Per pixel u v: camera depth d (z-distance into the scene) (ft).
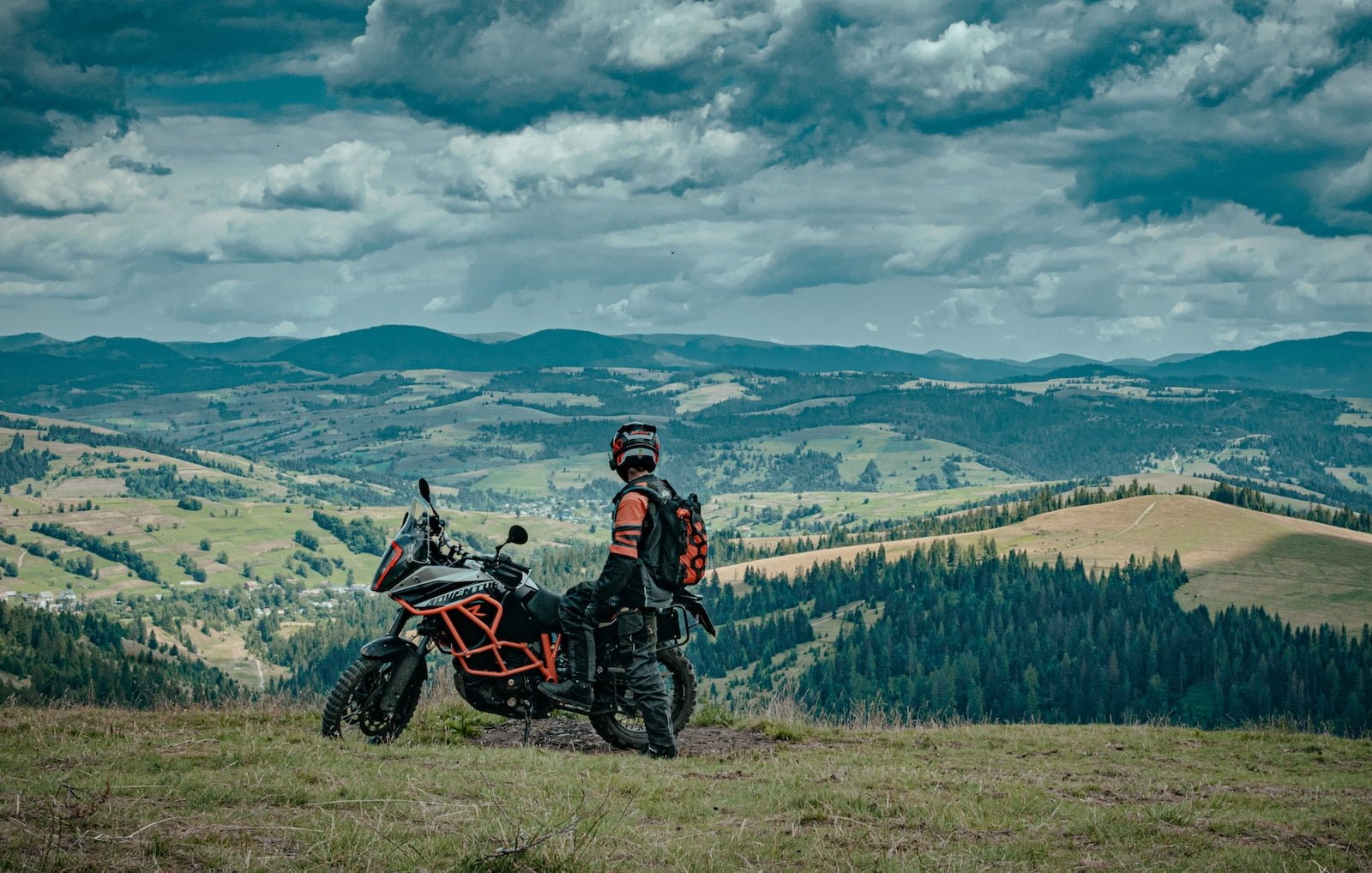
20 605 611.88
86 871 14.44
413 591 29.66
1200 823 21.33
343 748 26.96
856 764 28.50
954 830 20.16
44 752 23.82
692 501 30.19
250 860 15.39
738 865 17.03
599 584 28.73
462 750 27.53
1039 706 611.47
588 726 33.83
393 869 15.53
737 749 31.65
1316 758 33.09
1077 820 21.12
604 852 17.07
